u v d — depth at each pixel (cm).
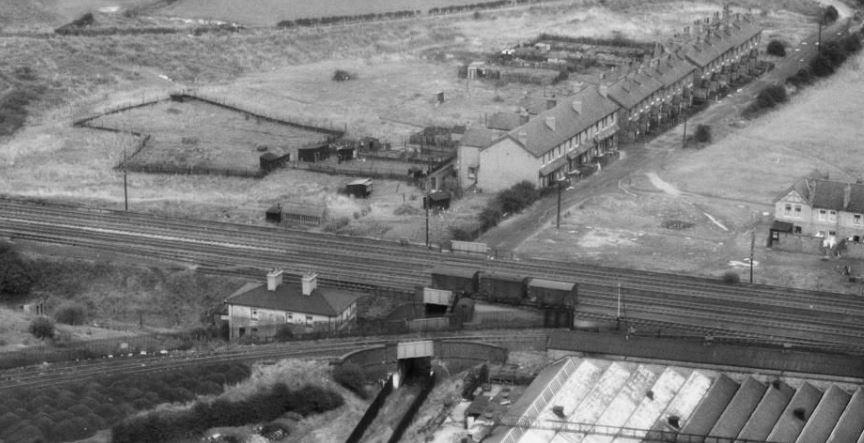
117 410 17938
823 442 17125
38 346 19950
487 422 17812
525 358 19725
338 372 19000
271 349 19975
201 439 17550
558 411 17712
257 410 18112
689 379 18550
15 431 17212
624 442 17275
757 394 18338
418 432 18012
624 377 18700
